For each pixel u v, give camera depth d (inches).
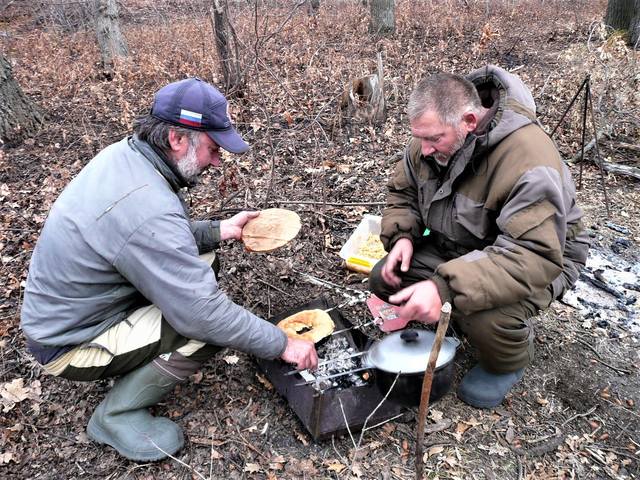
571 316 110.0
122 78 270.1
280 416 88.6
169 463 81.1
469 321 79.5
